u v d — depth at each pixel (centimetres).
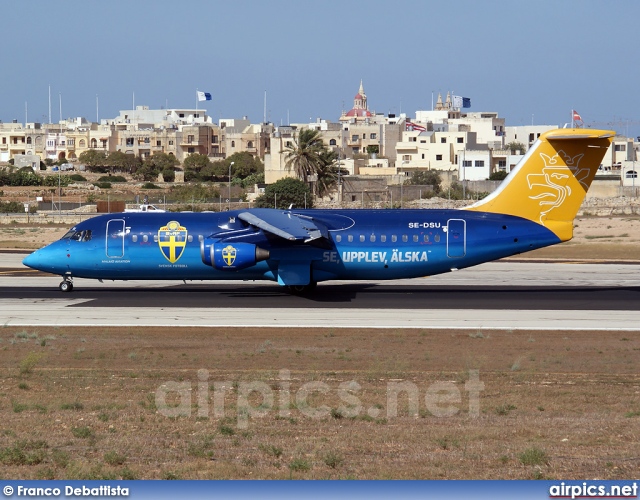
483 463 6975
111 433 7844
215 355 11475
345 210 18038
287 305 16275
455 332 13300
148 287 19250
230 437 7731
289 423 8219
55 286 19450
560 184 17312
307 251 17288
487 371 10475
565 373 10375
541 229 17362
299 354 11525
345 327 13725
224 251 16912
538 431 7844
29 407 8756
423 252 17325
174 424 8150
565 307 16000
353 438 7669
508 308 15875
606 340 12638
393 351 11744
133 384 9800
